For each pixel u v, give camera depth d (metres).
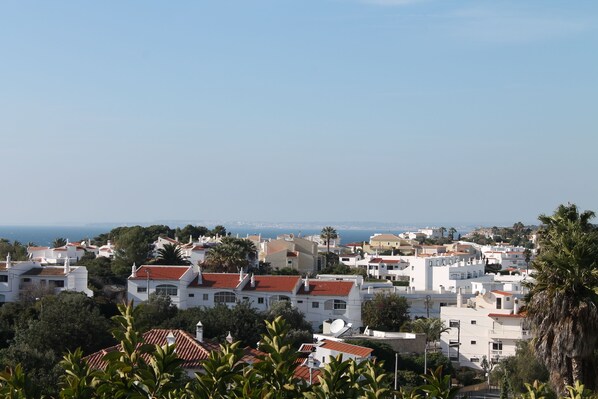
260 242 196.88
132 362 20.12
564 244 37.62
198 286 112.06
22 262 115.56
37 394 20.38
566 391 36.91
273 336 21.19
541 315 37.97
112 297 117.31
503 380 73.62
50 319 80.19
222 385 19.84
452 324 102.31
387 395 20.59
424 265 157.12
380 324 111.94
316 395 20.22
